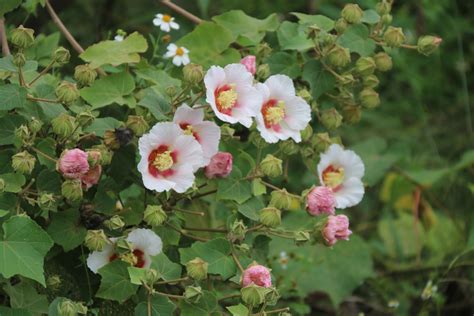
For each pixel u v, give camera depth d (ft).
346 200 7.02
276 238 8.35
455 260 8.35
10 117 6.35
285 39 7.19
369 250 8.53
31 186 6.47
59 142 6.38
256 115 6.55
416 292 8.94
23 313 6.19
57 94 6.33
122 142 6.42
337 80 7.06
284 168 7.34
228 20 7.36
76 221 6.49
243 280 6.34
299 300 8.43
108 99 6.70
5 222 6.07
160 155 6.37
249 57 6.81
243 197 6.67
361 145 9.06
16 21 7.66
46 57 7.30
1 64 6.40
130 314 6.60
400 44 7.04
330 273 8.40
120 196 7.00
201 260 6.31
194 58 7.21
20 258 6.04
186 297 6.25
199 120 6.47
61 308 6.09
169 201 6.68
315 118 7.25
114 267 6.40
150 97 6.53
